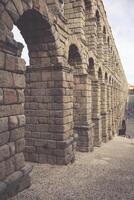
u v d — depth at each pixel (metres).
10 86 7.74
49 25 11.30
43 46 12.29
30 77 13.00
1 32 7.10
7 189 7.49
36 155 13.12
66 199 8.41
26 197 8.14
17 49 8.02
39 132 13.01
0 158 7.25
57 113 12.55
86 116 17.44
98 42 24.89
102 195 8.85
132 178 11.09
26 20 11.03
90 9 20.02
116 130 39.88
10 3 7.85
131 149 21.81
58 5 12.83
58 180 10.41
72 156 13.70
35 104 13.02
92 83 21.38
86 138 17.55
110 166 13.48
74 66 17.27
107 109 28.28
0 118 7.26
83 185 9.91
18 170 8.28
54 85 12.48
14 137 8.03
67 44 13.74
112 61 37.47
